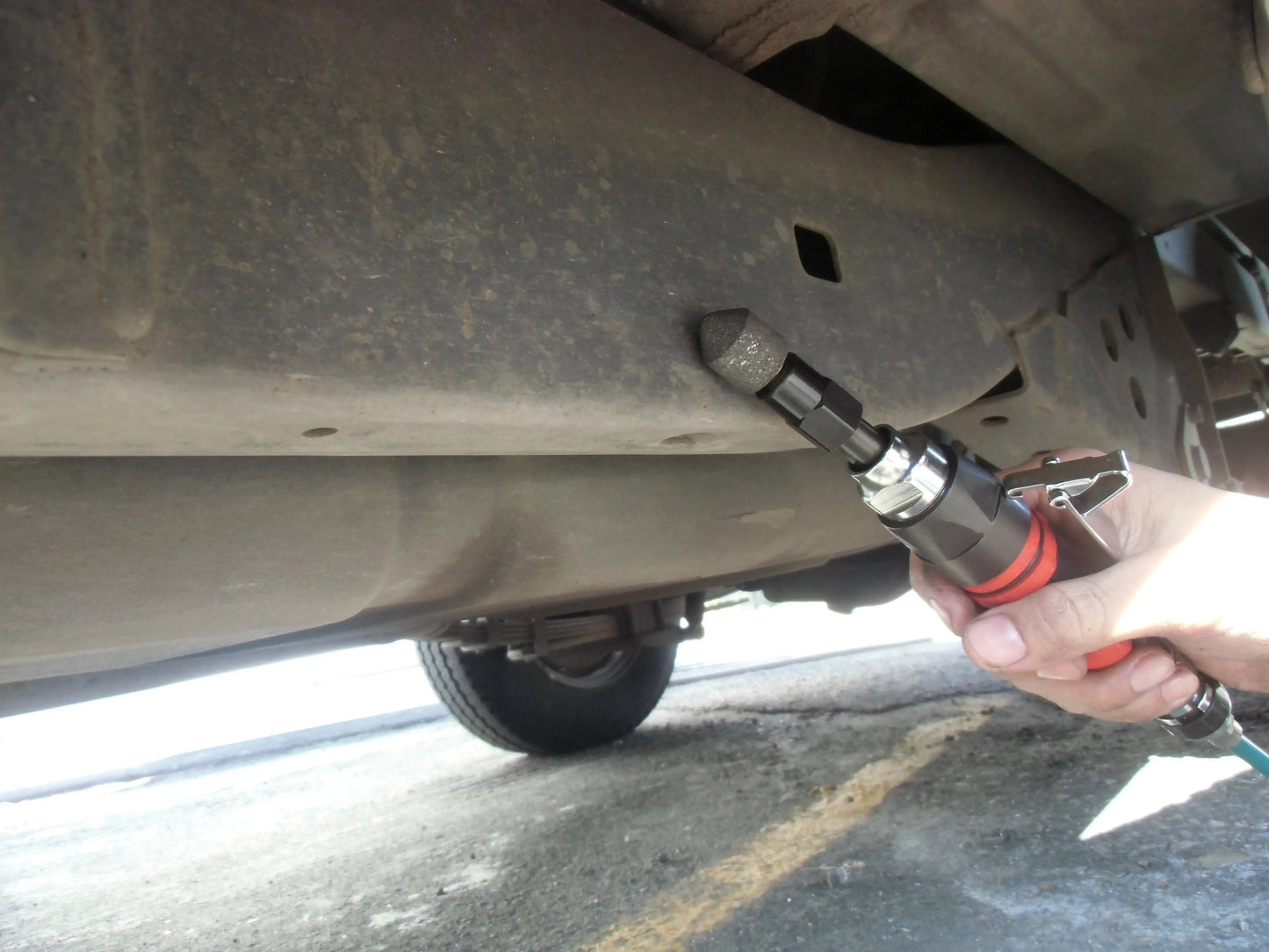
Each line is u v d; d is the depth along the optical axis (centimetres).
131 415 39
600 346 53
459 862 131
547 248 52
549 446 56
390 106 47
